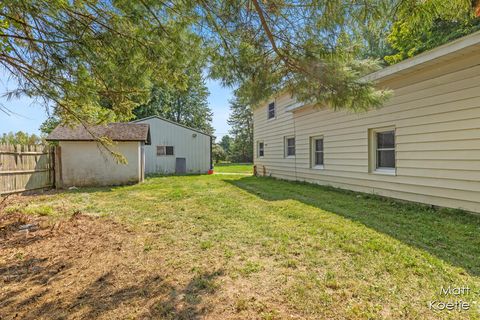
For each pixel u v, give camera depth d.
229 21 2.39
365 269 2.28
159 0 2.36
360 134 6.12
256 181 9.59
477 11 1.96
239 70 2.77
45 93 3.41
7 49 2.73
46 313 1.79
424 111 4.54
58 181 8.53
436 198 4.37
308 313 1.72
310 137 8.29
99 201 5.87
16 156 7.05
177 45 2.74
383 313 1.69
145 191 7.37
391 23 2.03
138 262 2.56
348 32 2.21
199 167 15.70
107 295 2.00
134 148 9.42
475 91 3.79
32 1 2.35
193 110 31.09
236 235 3.28
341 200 5.40
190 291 2.03
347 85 2.58
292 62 2.63
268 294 1.96
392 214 4.14
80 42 2.76
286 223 3.74
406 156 4.92
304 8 2.13
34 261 2.61
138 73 3.21
